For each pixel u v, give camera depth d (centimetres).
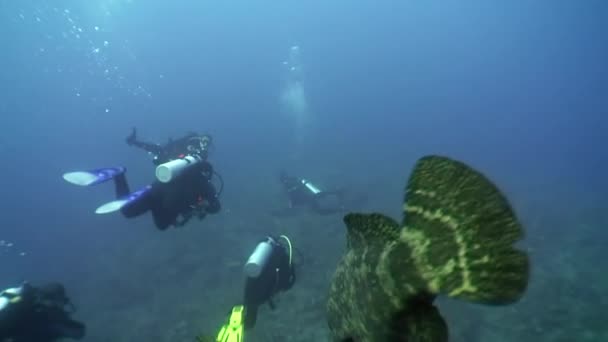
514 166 2061
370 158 2123
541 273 876
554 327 689
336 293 83
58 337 440
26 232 1598
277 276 449
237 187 1686
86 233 1498
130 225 1486
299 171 1880
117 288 991
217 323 781
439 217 59
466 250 55
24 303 406
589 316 705
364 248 77
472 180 57
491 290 51
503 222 53
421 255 59
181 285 945
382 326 65
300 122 3616
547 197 1463
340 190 1203
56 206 1925
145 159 2548
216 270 984
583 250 969
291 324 746
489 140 2800
